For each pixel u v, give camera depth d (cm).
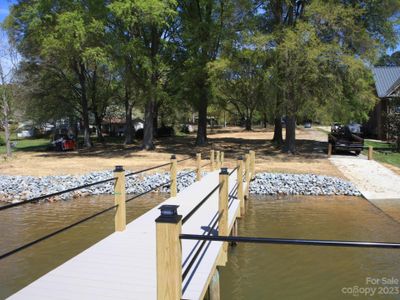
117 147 3102
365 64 2089
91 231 995
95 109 3756
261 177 1670
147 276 497
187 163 2086
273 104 2177
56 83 3216
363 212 1220
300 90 2042
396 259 787
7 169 1944
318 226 1057
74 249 855
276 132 3097
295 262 775
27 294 444
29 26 2417
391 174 1780
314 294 636
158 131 4525
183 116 5262
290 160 2181
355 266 753
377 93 3466
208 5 2581
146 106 2730
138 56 2256
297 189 1545
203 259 559
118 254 583
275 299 620
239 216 953
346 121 2633
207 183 1277
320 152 2542
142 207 1286
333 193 1517
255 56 2131
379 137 3488
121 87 3528
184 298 431
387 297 621
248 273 723
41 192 1500
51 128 5509
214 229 720
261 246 873
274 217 1162
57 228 1033
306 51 1928
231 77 2359
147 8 2066
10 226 1057
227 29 2400
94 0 2266
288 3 2227
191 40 2483
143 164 2059
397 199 1403
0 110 2717
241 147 2889
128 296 438
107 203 1355
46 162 2203
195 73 2431
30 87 2973
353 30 2061
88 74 3497
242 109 6272
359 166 1967
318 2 2034
